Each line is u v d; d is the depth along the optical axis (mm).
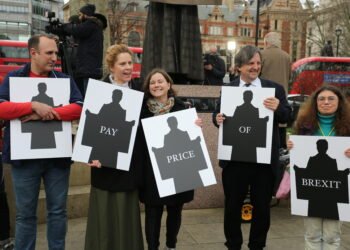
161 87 3035
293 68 20062
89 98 2820
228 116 3168
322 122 3043
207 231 4199
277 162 3234
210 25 79188
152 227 3174
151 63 4957
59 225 3043
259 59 3180
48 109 2785
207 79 7543
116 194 2908
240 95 3139
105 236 2895
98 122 2826
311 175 2971
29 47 2904
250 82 3248
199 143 2971
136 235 2951
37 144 2826
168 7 4863
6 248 3609
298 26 58750
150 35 4965
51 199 3025
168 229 3285
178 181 2949
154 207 3156
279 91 3225
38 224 4328
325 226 3018
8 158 2846
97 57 6023
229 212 3332
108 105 2844
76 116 2891
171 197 3049
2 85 2893
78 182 4855
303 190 2998
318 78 19562
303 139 2984
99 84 2832
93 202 2971
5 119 2777
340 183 2904
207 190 4855
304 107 3117
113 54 2963
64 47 6176
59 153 2873
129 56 2961
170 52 4848
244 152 3137
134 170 2943
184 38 4914
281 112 3146
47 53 2877
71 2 12227
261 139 3105
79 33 5777
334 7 34156
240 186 3275
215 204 4891
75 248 3752
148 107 3084
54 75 3021
